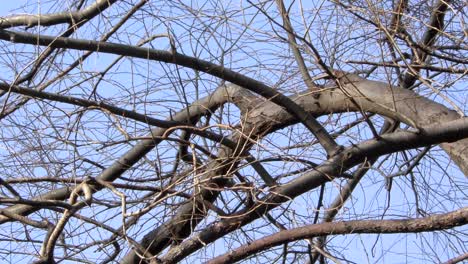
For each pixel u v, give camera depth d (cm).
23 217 675
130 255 747
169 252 718
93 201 710
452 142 695
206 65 731
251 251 679
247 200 718
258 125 756
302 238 675
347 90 742
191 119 787
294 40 741
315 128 722
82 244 724
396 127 772
